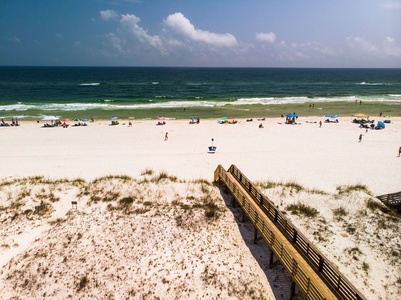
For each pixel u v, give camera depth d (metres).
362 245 15.18
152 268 13.21
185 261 13.55
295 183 22.45
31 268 13.38
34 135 37.91
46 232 15.70
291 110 60.59
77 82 134.50
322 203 18.67
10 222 16.33
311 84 136.12
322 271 11.16
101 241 14.72
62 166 26.12
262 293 12.08
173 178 21.98
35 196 18.23
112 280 12.74
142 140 36.38
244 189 18.20
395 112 58.59
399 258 14.23
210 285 12.40
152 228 15.52
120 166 26.28
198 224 15.91
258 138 37.91
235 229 15.84
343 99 79.00
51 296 12.24
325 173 25.30
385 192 21.73
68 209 17.47
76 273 13.09
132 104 65.69
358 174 25.17
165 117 51.97
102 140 36.12
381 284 12.87
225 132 41.00
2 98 74.38
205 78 177.12
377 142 36.16
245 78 182.50
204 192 19.19
